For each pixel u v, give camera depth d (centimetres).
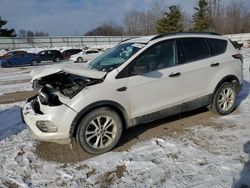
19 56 2483
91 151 400
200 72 484
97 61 478
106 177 350
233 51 541
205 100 503
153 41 444
